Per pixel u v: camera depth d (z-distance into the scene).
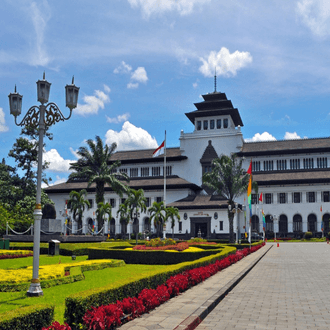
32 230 45.03
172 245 33.47
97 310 8.18
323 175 82.31
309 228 82.06
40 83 14.33
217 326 9.62
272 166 88.12
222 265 21.61
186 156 92.94
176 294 12.95
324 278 19.34
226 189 64.50
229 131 91.19
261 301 13.00
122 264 26.38
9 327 6.52
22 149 70.38
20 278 15.75
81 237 43.91
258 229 84.31
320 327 9.53
